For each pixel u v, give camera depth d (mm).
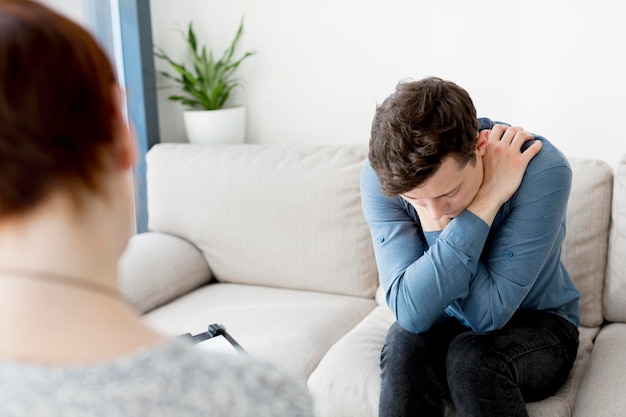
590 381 1576
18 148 445
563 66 2240
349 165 2160
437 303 1506
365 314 2064
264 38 2676
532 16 2248
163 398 455
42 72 451
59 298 465
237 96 2791
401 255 1598
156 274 2170
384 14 2463
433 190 1410
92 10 2637
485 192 1505
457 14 2355
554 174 1495
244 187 2281
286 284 2258
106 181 492
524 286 1507
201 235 2365
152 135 2758
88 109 469
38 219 466
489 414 1402
